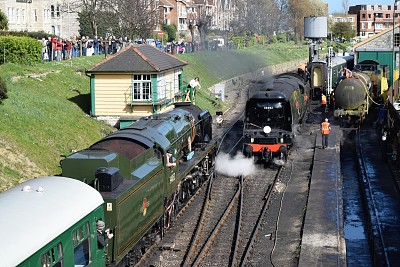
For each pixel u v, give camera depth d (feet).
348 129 146.20
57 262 41.19
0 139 81.20
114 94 114.83
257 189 93.66
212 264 64.54
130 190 54.34
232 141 129.90
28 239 37.70
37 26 231.09
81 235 45.19
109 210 50.65
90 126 108.78
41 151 86.17
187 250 67.77
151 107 114.73
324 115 163.02
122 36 196.03
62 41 154.92
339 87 144.66
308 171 103.19
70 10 229.45
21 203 41.22
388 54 205.36
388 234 79.56
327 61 183.93
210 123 103.65
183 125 84.38
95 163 53.78
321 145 120.67
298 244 69.31
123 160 57.00
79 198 45.78
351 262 71.51
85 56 160.15
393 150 112.16
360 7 588.91
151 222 62.18
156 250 67.31
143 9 200.64
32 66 130.31
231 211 82.64
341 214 78.48
